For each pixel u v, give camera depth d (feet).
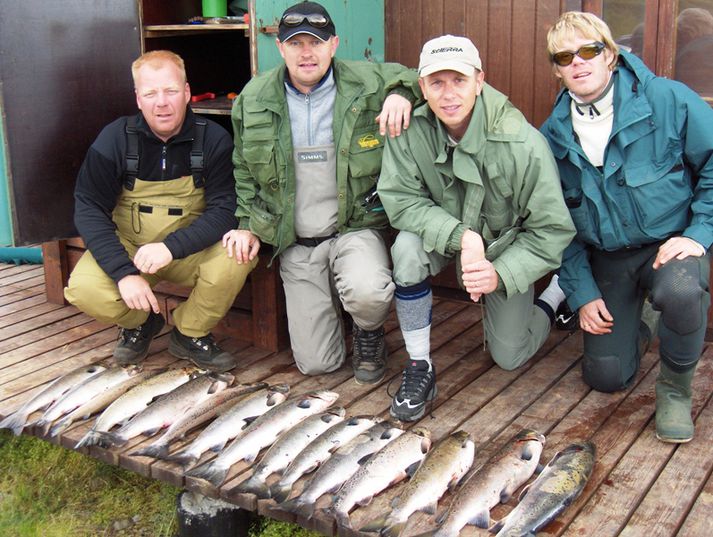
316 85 11.35
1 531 10.37
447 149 10.38
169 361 12.86
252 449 10.00
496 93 10.27
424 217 10.47
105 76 13.21
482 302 11.64
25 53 12.21
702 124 9.45
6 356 13.25
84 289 11.66
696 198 9.82
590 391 11.42
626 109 9.62
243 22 13.67
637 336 11.23
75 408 11.24
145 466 10.02
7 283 16.75
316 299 11.95
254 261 12.09
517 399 11.27
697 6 11.82
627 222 10.08
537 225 10.22
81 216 11.75
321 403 10.71
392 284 11.02
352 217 11.68
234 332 13.67
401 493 8.79
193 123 11.92
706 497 8.94
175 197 12.09
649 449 9.87
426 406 11.04
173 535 10.29
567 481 8.77
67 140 12.90
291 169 11.51
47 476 11.43
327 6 13.08
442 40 9.73
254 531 10.09
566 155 10.21
